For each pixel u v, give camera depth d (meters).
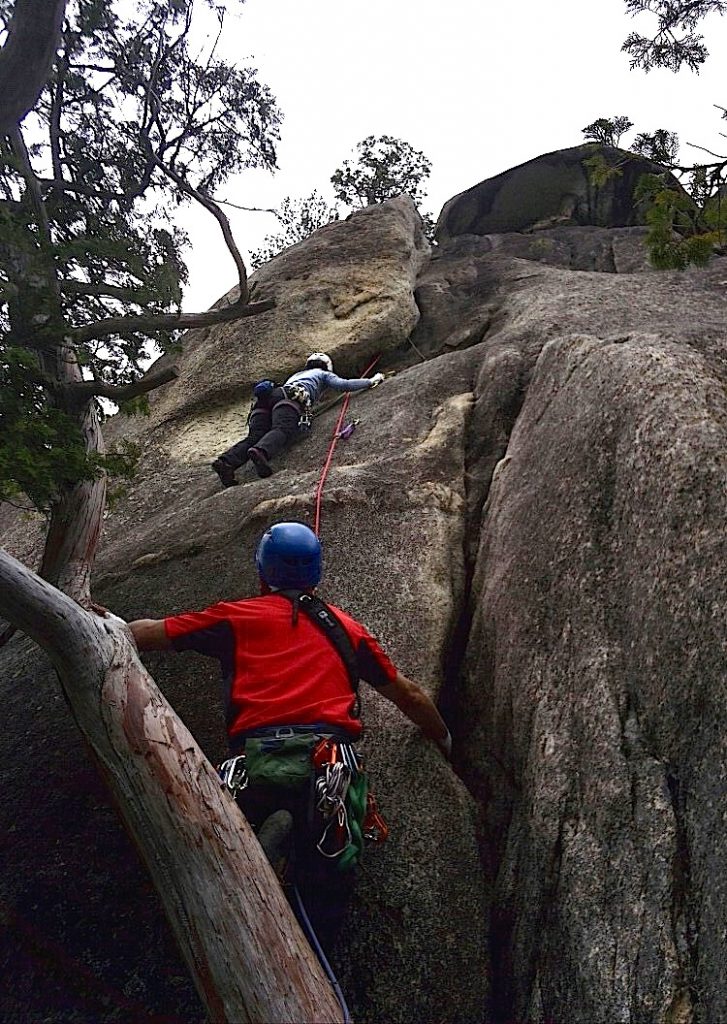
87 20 4.94
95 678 2.52
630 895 2.59
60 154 5.10
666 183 4.27
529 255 9.42
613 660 3.09
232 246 5.38
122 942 2.96
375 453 5.51
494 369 5.66
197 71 5.26
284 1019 2.14
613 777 2.84
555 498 3.80
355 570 4.41
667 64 5.93
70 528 4.42
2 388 3.89
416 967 2.92
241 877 2.29
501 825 3.36
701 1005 2.28
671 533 3.01
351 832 2.67
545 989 2.74
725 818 2.41
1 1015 2.84
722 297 6.27
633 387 3.65
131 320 4.65
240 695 2.85
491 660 3.84
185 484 6.69
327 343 7.71
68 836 3.31
